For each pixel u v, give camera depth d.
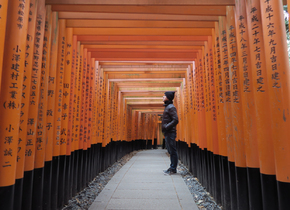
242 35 2.21
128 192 3.45
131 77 6.30
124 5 2.59
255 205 2.05
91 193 3.59
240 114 2.34
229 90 2.61
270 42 1.80
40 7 2.29
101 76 5.44
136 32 3.65
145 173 4.89
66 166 3.11
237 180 2.31
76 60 3.69
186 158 5.78
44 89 2.41
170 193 3.39
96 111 4.86
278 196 1.73
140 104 11.27
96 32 3.59
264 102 1.92
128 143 10.76
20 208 1.90
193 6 2.79
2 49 1.55
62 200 2.89
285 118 1.71
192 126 4.93
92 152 4.58
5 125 1.68
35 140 2.24
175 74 6.23
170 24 3.35
